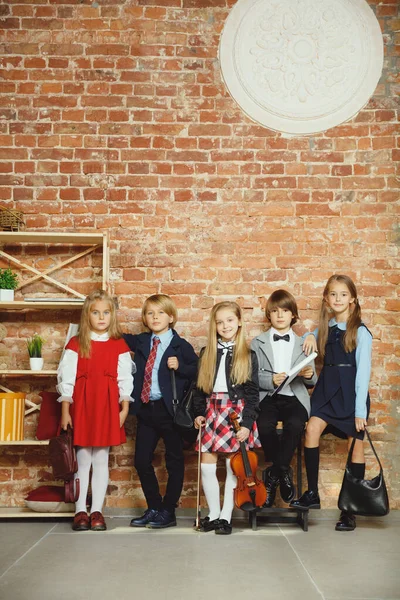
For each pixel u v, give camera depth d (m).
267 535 3.51
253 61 4.29
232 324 3.68
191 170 4.27
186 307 4.20
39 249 4.23
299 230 4.25
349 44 4.31
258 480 3.46
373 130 4.29
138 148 4.28
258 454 4.10
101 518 3.62
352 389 3.75
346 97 4.29
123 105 4.29
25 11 4.32
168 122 4.29
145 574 2.74
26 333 4.18
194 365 3.81
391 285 4.21
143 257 4.22
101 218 4.24
